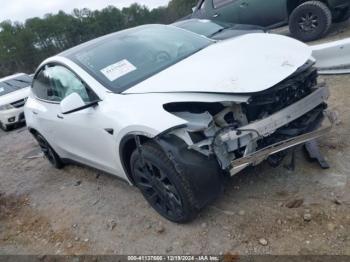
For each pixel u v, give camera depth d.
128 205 3.69
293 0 8.24
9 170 6.04
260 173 3.42
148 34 4.16
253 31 7.16
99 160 3.76
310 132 2.88
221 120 2.79
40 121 4.54
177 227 3.10
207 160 2.73
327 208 2.77
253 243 2.67
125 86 3.26
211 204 3.22
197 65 3.15
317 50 4.30
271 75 2.73
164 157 2.77
